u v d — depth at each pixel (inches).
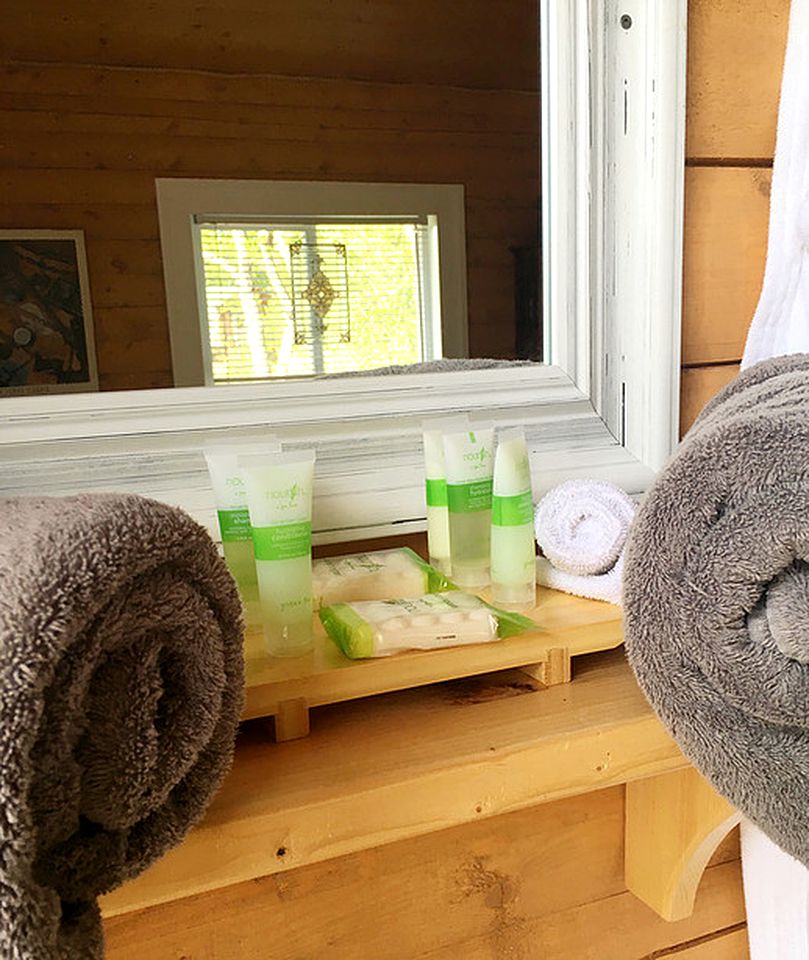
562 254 23.0
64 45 21.9
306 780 14.9
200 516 19.8
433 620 17.1
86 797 11.0
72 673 10.5
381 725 16.8
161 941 20.0
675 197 22.8
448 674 17.2
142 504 12.2
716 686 14.4
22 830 9.3
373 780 14.8
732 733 14.8
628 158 22.8
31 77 21.6
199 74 23.3
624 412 23.9
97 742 11.1
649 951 25.7
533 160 23.3
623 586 15.1
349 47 24.0
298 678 16.1
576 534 20.3
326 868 21.2
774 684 13.9
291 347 22.9
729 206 24.0
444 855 22.4
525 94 23.2
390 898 22.0
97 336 21.3
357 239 24.0
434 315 24.0
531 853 23.4
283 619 17.0
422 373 23.0
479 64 23.8
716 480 13.7
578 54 22.3
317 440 21.1
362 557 20.7
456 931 22.9
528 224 23.5
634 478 23.7
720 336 24.7
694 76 23.0
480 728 16.5
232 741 13.3
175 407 20.3
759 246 24.6
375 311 23.8
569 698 17.7
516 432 19.3
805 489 13.0
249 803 14.2
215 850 13.6
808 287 22.2
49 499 13.4
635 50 22.3
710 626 14.0
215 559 12.8
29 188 21.4
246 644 17.8
